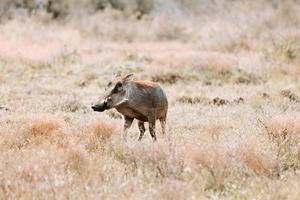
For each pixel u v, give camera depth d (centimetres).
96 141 1611
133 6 7438
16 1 6544
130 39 6019
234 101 2581
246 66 3541
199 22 6625
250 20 5656
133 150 1459
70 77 3303
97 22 6322
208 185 1250
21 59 3703
